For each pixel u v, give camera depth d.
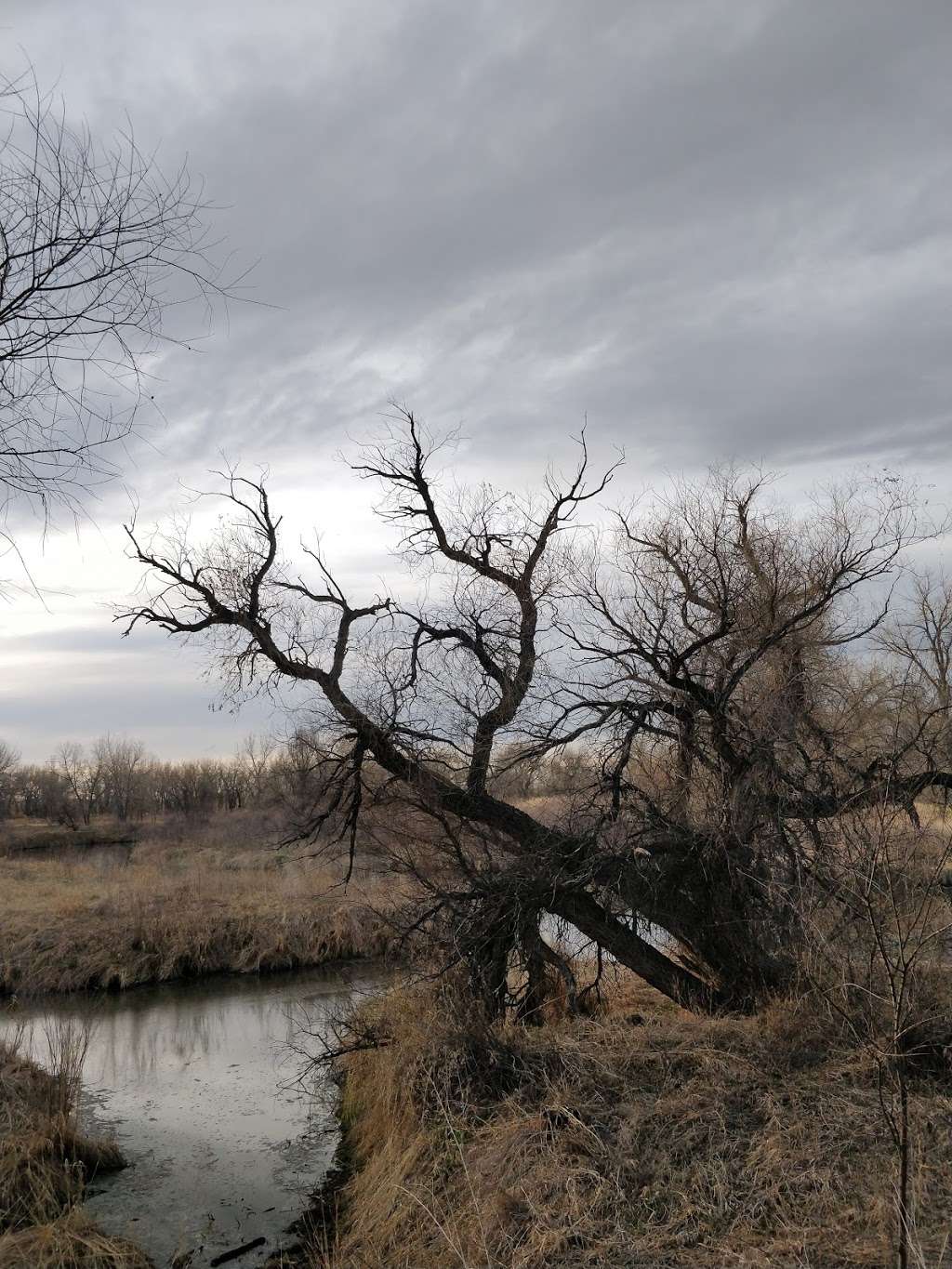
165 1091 13.98
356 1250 8.55
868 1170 7.46
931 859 8.03
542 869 12.26
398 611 13.48
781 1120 8.38
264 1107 13.24
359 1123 11.88
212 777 65.94
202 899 25.38
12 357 5.16
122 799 63.84
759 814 11.84
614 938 12.93
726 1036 10.45
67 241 5.14
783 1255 6.59
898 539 12.97
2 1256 8.55
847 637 13.52
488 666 13.59
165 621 12.81
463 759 13.45
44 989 20.78
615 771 12.63
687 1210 7.37
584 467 13.86
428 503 13.87
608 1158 8.16
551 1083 9.68
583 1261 6.98
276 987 20.67
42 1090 11.84
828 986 9.98
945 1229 6.52
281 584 13.34
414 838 14.19
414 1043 11.20
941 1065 8.97
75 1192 10.25
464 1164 8.27
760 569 13.65
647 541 14.50
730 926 12.35
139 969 21.55
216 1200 10.30
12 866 36.00
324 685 12.87
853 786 11.62
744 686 13.42
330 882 25.64
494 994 12.12
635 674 12.62
